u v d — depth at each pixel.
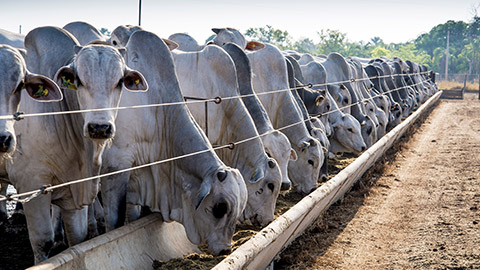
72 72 4.57
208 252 6.14
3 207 7.33
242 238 6.43
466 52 81.06
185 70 7.21
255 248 4.58
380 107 16.05
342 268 5.96
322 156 8.54
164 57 5.86
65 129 5.31
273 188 6.62
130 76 4.75
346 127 11.41
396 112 17.23
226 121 7.02
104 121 4.41
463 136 17.89
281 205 8.29
